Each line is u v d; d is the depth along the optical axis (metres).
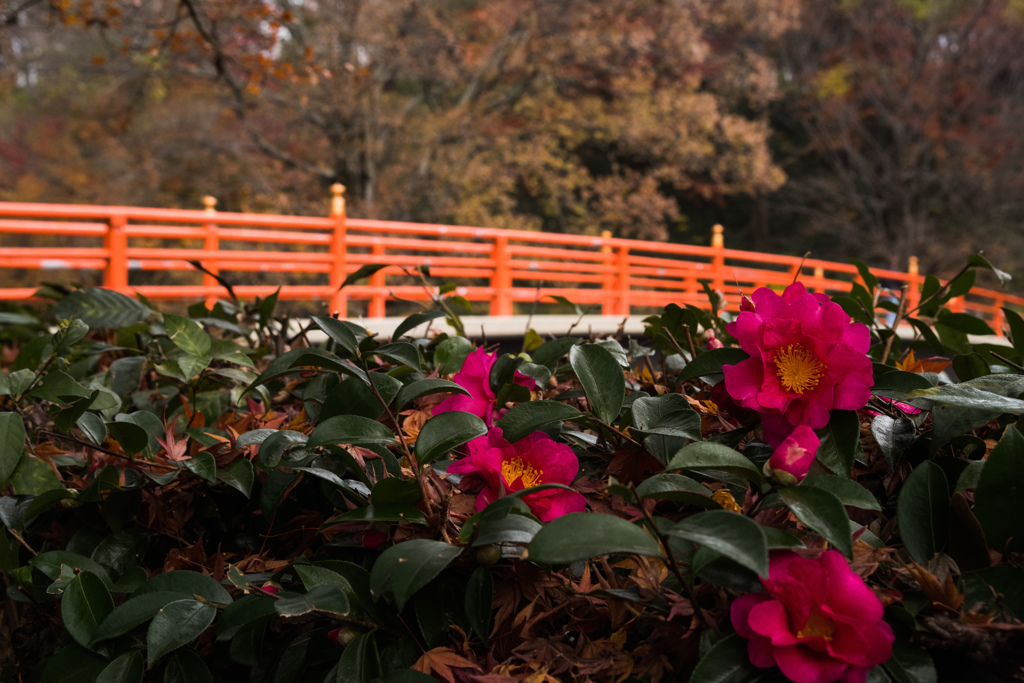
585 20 14.30
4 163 15.12
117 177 14.44
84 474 1.27
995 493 0.83
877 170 19.77
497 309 7.46
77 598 0.91
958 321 1.35
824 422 0.86
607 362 1.03
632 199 14.72
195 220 5.70
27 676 1.10
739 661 0.72
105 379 1.70
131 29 11.74
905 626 0.76
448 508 0.87
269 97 14.08
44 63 15.45
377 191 15.00
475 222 14.18
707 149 14.72
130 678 0.87
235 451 1.09
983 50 17.97
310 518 1.10
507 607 0.89
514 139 14.94
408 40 13.79
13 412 1.04
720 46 17.28
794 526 0.87
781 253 20.48
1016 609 0.75
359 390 1.11
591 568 0.93
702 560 0.74
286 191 15.28
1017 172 17.88
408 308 9.91
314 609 0.76
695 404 1.22
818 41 19.78
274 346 1.91
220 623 0.85
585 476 1.06
